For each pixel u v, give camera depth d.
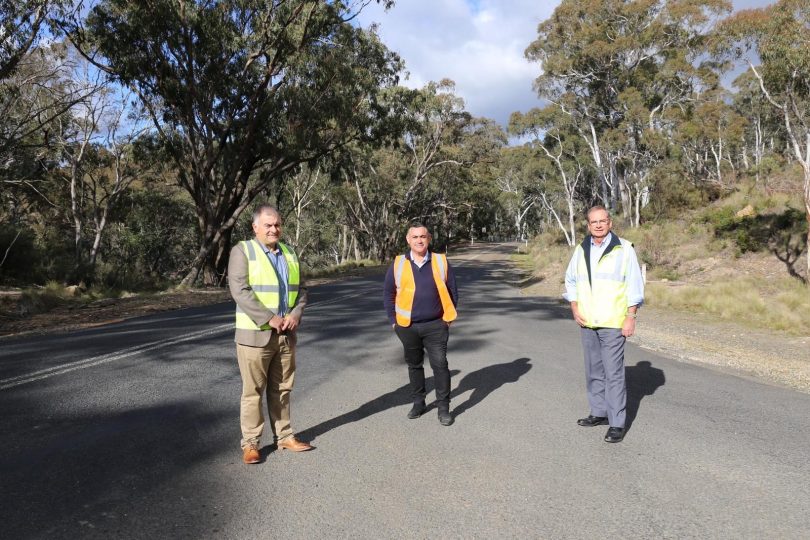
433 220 72.19
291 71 23.52
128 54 21.41
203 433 4.62
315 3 21.88
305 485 3.63
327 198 55.44
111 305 16.30
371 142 29.73
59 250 29.61
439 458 4.11
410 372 5.12
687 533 3.04
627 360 8.27
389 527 3.09
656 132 36.34
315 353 8.27
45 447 4.22
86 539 2.92
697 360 8.56
